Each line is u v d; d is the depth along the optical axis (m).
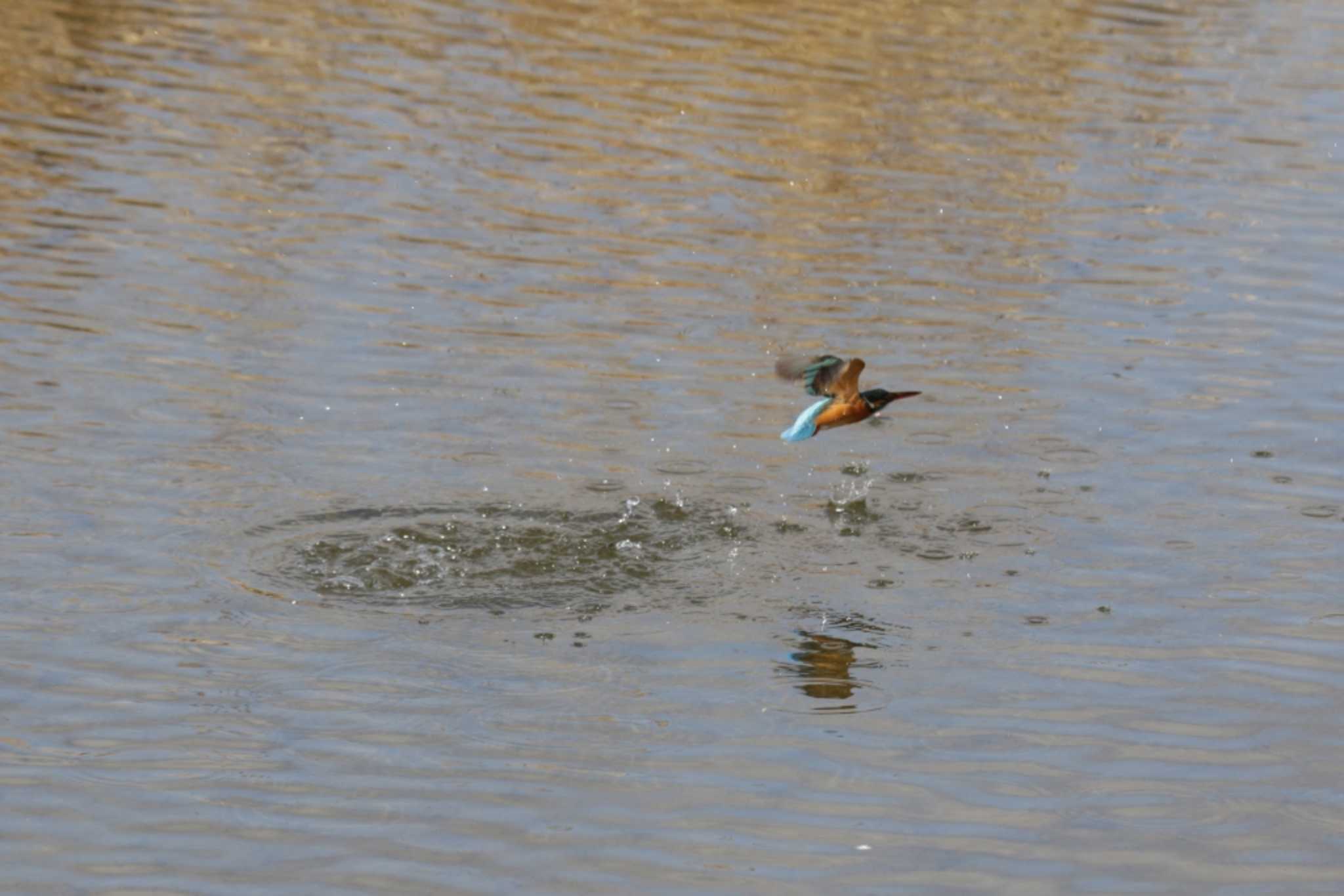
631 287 24.66
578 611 16.47
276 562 17.00
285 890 12.01
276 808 13.00
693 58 35.25
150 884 12.02
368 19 36.62
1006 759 14.02
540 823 12.91
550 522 18.11
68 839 12.52
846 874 12.35
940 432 20.72
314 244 25.44
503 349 22.41
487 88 32.78
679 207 27.78
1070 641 16.06
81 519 17.45
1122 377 22.36
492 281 24.58
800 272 25.53
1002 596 16.97
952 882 12.29
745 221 27.39
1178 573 17.44
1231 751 14.21
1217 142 32.66
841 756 14.00
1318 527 18.42
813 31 37.72
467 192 27.83
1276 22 42.09
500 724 14.34
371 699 14.66
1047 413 21.23
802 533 18.20
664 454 19.83
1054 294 25.19
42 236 24.94
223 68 33.06
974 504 18.95
